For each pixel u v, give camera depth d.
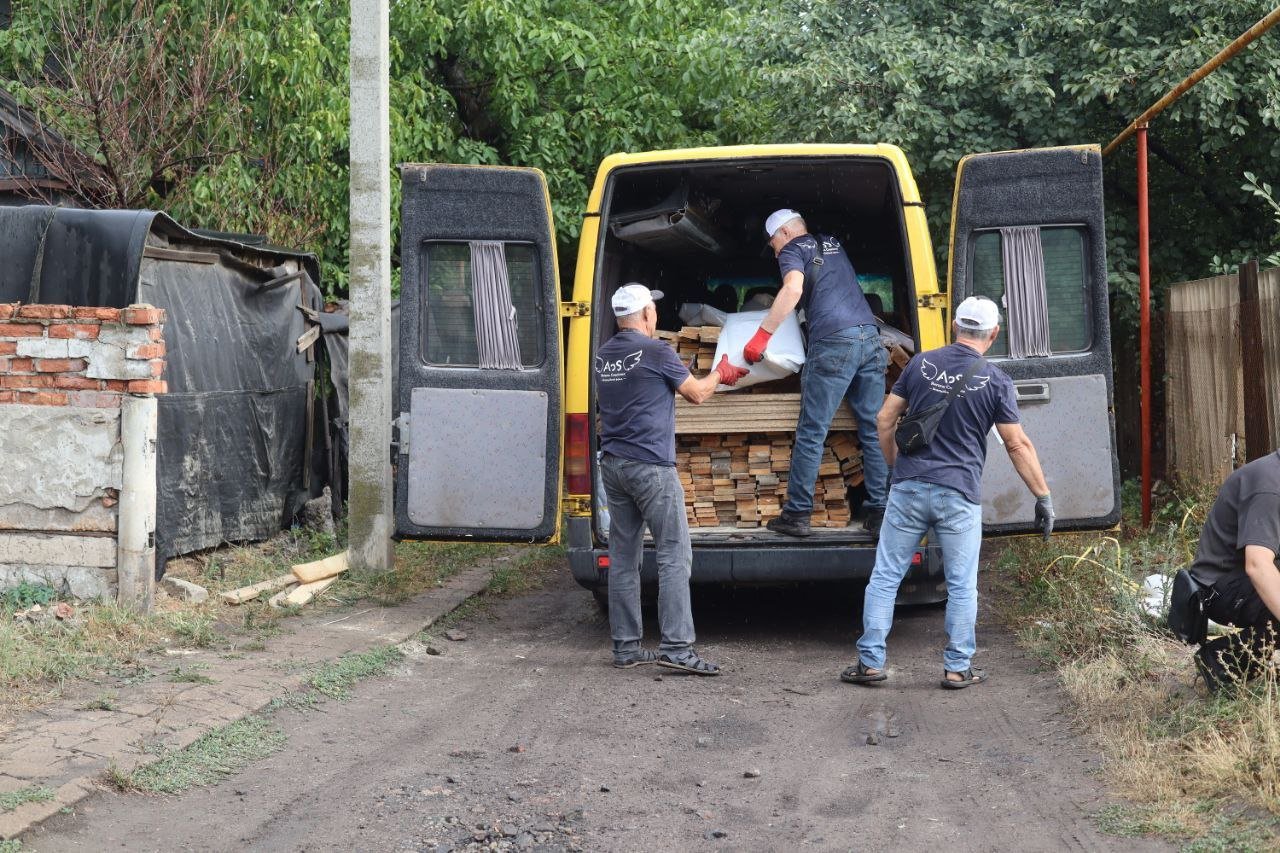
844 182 7.50
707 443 7.25
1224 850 3.58
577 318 6.75
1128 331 11.47
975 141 11.02
